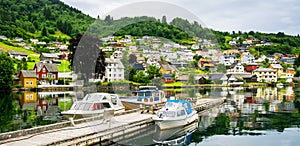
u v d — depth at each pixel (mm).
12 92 49406
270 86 82062
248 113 24500
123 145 14641
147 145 14344
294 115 23297
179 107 18641
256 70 91938
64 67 71125
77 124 16031
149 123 17812
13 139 12641
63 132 14117
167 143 14891
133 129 16219
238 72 91125
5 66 50500
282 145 13875
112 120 16531
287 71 97875
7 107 28266
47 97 39469
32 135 13359
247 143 14375
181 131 17516
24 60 77188
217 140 15102
